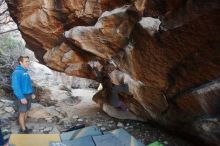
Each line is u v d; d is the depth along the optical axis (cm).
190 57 319
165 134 461
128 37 373
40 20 475
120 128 471
